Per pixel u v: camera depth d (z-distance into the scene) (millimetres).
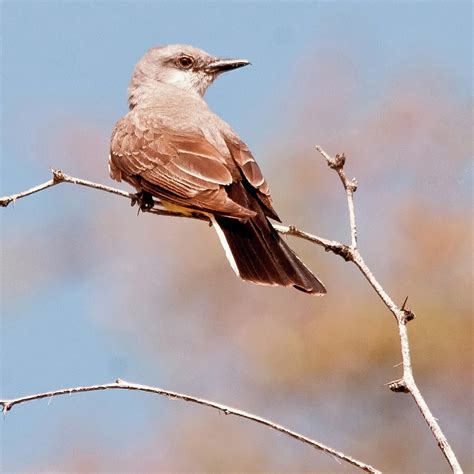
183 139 10281
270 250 9234
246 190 9977
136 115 10891
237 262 9172
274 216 9781
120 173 10664
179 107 10977
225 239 9352
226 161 10141
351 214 8664
